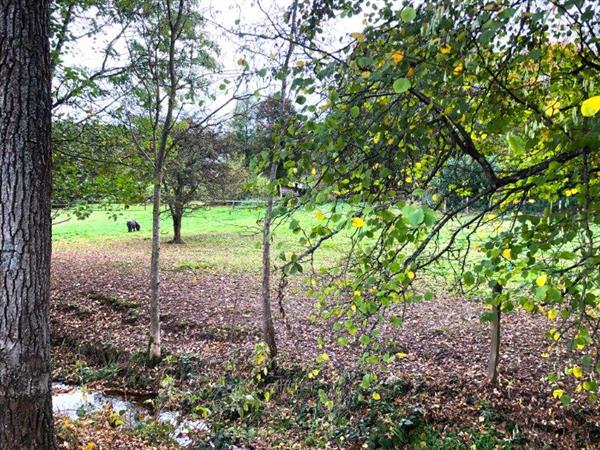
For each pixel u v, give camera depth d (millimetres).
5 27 3039
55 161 8016
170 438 5418
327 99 2592
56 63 7340
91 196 8562
